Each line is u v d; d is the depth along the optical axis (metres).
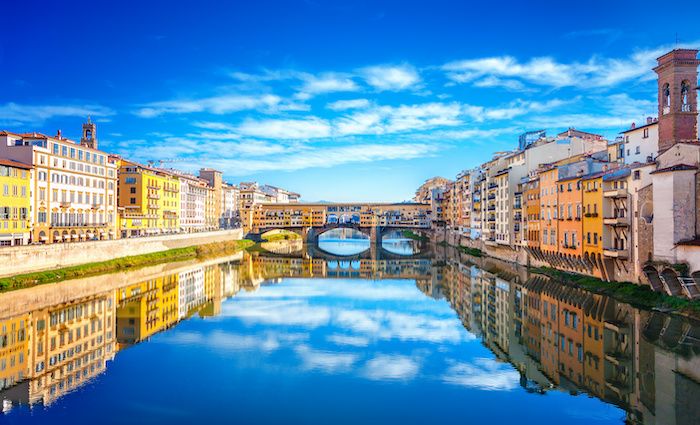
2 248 70.50
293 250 176.88
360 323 54.72
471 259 125.94
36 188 87.75
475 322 54.84
